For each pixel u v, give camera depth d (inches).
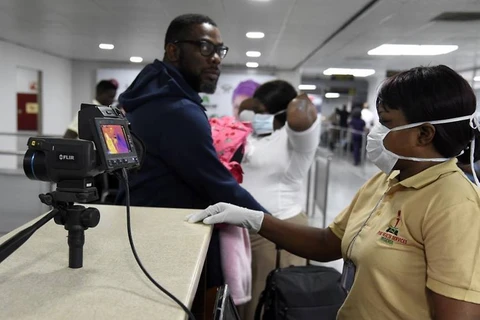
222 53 60.5
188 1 167.6
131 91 58.4
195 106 54.3
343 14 183.0
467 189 34.4
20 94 361.7
